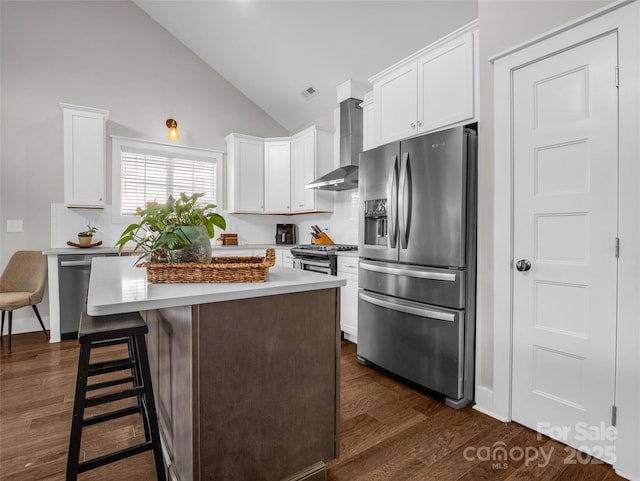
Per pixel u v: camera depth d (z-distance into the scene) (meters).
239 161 4.46
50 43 3.56
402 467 1.52
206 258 1.40
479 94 2.04
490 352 1.97
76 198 3.43
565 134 1.63
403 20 2.95
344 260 3.12
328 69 3.83
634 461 1.44
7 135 3.37
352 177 3.36
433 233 2.10
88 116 3.48
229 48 4.16
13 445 1.66
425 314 2.12
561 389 1.68
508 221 1.86
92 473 1.49
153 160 4.18
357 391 2.25
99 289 1.13
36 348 2.98
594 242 1.55
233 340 1.16
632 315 1.43
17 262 3.25
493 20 1.94
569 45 1.59
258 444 1.23
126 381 1.52
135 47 4.05
